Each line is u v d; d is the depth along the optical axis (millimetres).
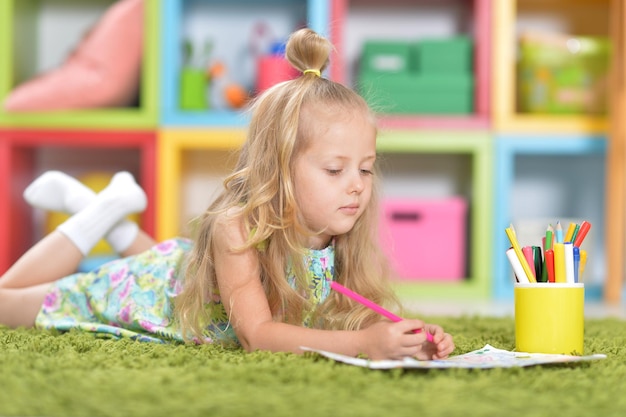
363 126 1228
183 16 3287
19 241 2971
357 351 1063
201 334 1305
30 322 1505
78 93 2869
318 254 1313
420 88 2914
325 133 1201
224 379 930
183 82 2918
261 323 1167
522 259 1223
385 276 1403
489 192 2863
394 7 3299
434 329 1140
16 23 3033
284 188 1225
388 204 2928
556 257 1202
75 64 2924
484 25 2883
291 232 1240
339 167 1208
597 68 2934
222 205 1278
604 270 3281
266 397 835
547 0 3225
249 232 1219
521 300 1209
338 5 2875
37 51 3312
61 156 3271
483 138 2865
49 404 808
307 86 1246
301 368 965
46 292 1503
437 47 2941
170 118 2846
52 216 2975
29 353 1093
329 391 864
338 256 1370
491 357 1121
